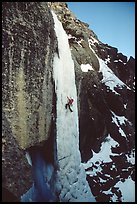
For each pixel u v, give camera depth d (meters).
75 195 14.70
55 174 14.34
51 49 15.17
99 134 18.41
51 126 14.70
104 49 23.61
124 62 25.16
